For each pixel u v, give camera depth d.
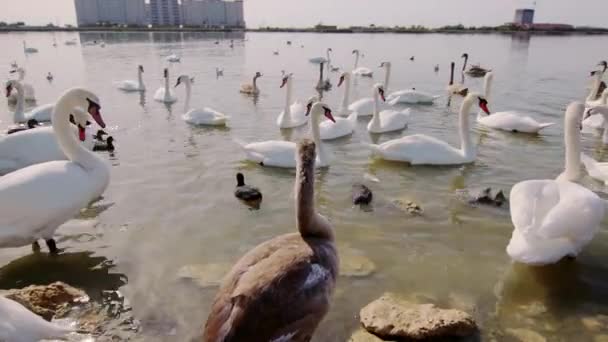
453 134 16.48
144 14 172.00
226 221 9.25
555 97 23.91
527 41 88.69
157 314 6.55
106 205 9.95
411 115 20.19
